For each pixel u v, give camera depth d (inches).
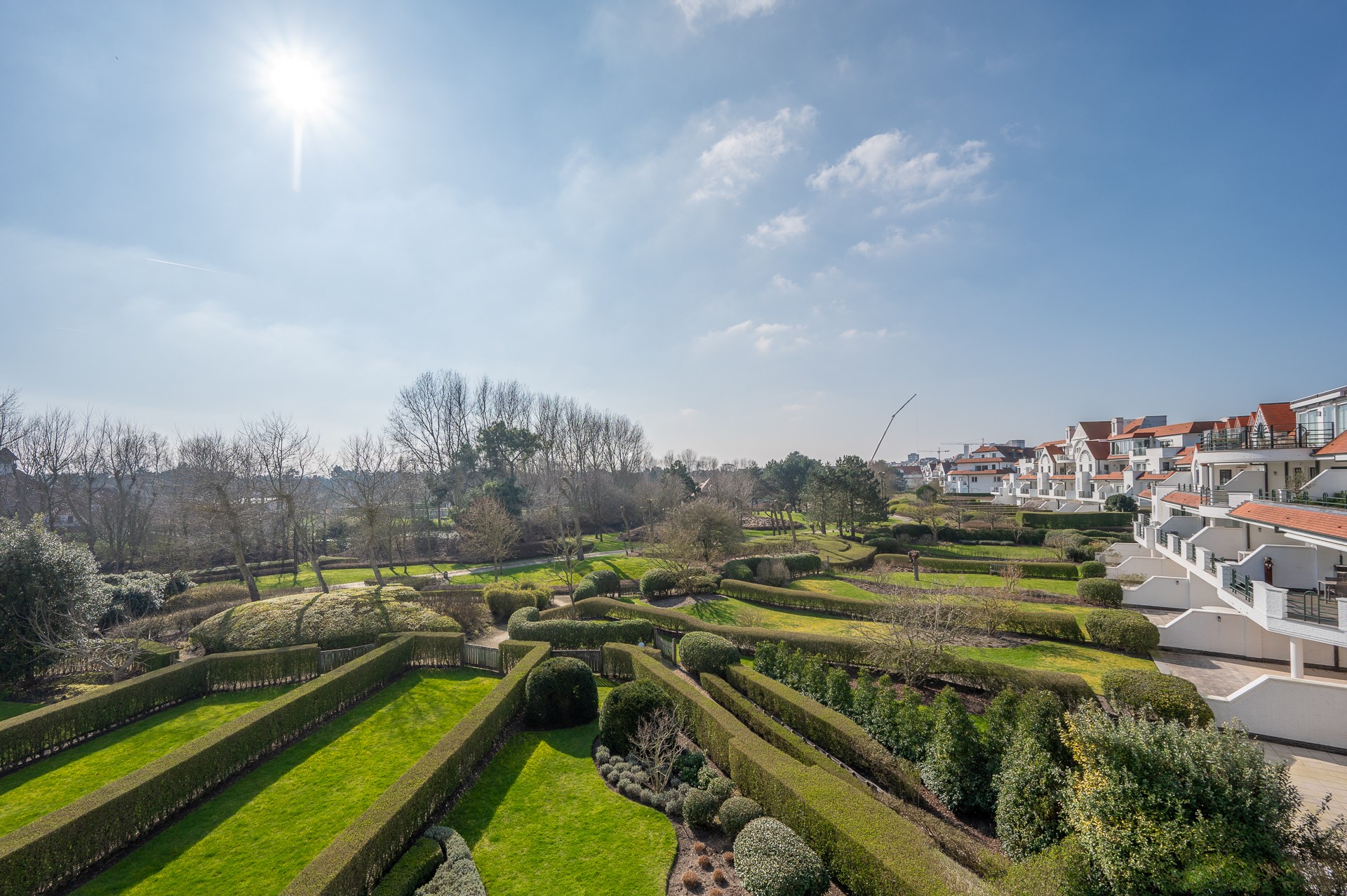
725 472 3171.8
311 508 1850.4
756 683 723.4
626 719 606.9
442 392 2758.4
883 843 380.5
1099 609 1107.9
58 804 553.3
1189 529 1315.2
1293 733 626.5
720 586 1417.3
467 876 412.8
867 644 850.8
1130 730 354.9
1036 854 394.0
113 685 745.0
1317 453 956.0
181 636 1133.7
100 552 1892.2
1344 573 837.8
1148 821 322.3
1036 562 1610.5
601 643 978.1
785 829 419.5
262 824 508.1
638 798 534.3
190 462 1962.4
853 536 2209.6
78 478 1998.0
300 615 1040.8
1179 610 1155.9
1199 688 773.3
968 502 3238.2
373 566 1429.6
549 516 2326.5
